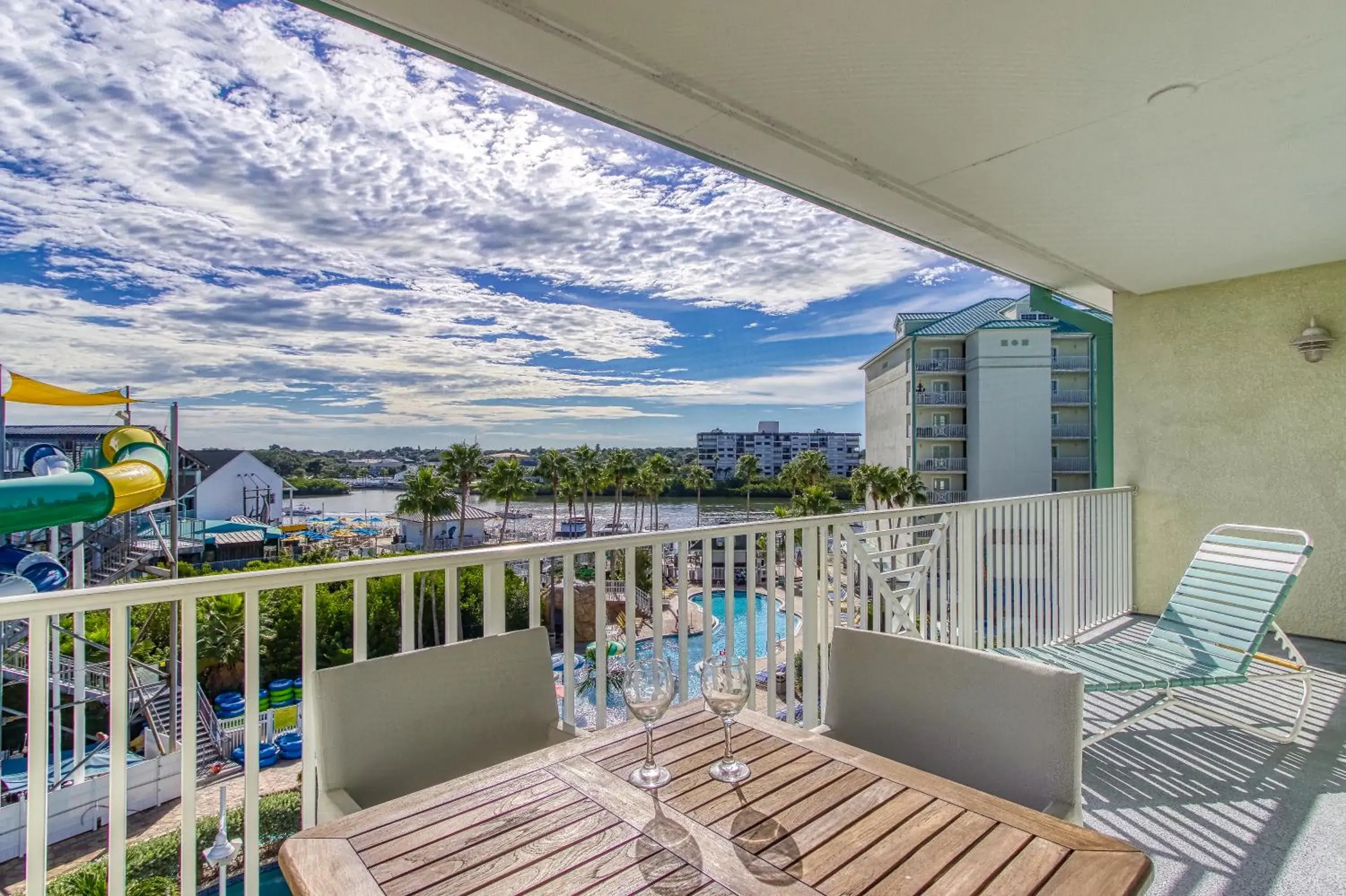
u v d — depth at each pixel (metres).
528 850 1.07
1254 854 2.21
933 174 3.27
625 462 43.84
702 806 1.19
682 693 2.71
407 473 36.75
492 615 2.22
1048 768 1.42
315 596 1.88
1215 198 3.50
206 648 12.77
